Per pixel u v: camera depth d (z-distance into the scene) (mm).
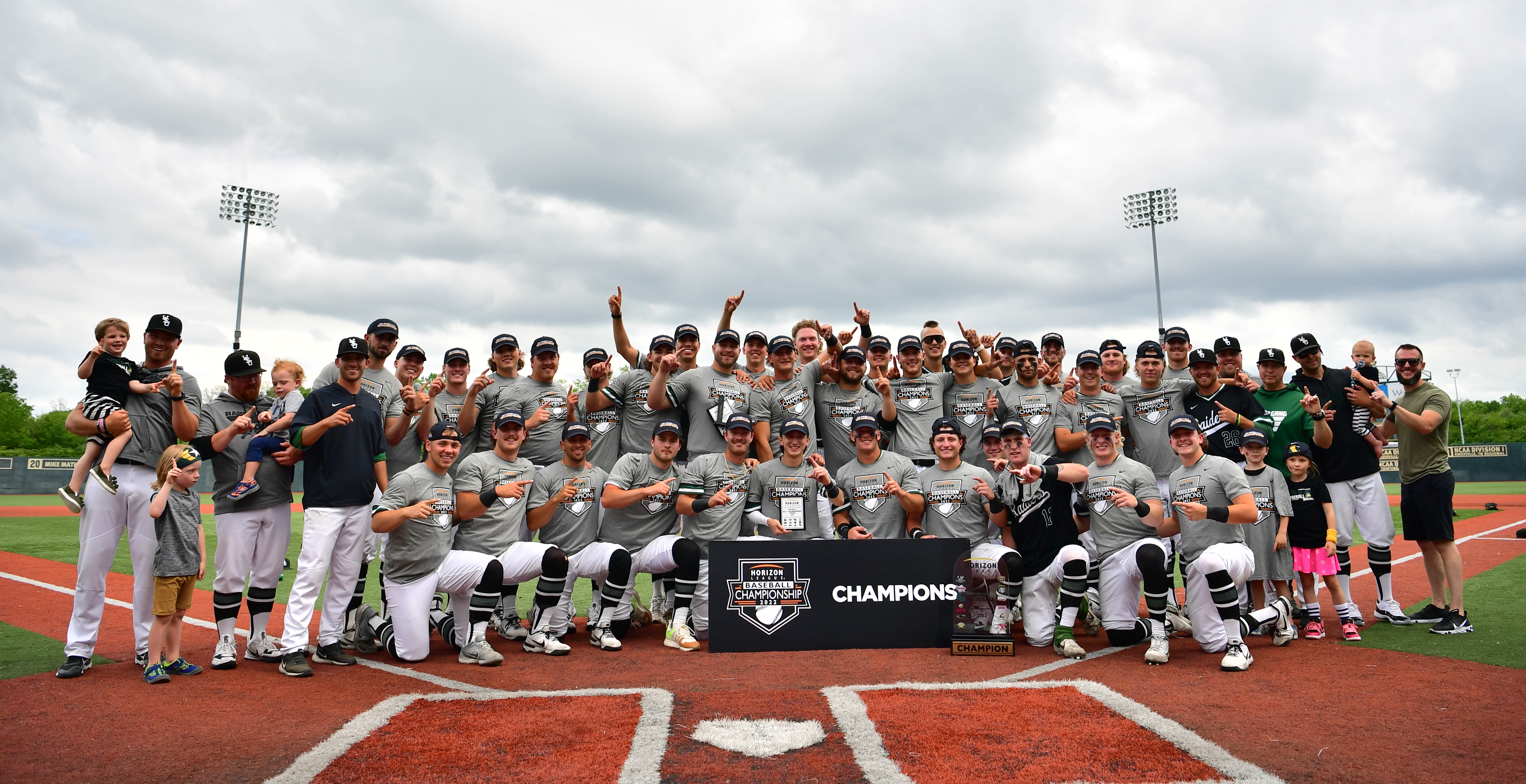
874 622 7035
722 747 4352
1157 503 6828
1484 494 30844
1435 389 7309
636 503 7746
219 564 6273
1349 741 4309
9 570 12102
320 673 6188
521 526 7652
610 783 3842
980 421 9094
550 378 8930
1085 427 8453
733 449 7922
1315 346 8062
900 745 4332
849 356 8945
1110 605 7039
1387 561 7680
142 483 5988
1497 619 7547
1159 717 4695
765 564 7023
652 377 9094
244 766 4098
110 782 3873
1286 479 7582
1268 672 5906
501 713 4941
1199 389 8539
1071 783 3795
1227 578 6242
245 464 6465
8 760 4160
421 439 8492
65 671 5766
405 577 6574
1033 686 5434
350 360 6512
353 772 4000
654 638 7738
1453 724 4543
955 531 7570
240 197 35719
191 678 5871
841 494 7965
